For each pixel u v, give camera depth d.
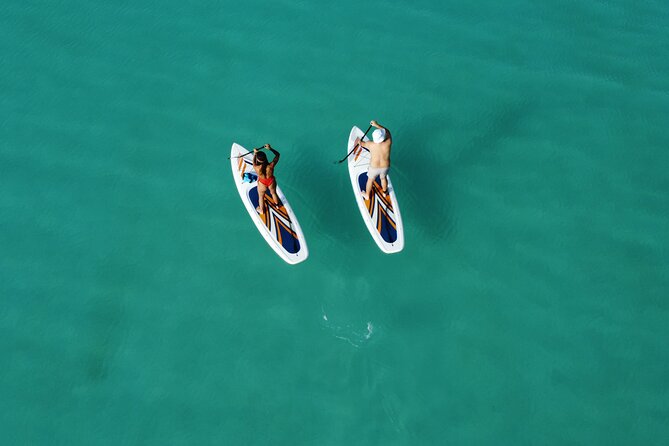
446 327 11.27
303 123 13.39
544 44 14.68
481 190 12.74
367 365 10.88
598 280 11.82
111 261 11.73
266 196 11.75
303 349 11.01
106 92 13.65
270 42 14.45
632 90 14.04
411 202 12.55
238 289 11.52
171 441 10.20
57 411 10.36
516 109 13.75
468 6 15.27
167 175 12.67
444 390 10.72
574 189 12.80
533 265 11.95
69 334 11.00
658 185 12.88
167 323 11.18
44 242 11.88
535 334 11.28
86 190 12.46
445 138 13.34
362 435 10.30
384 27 14.80
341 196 12.45
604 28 14.95
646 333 11.31
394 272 11.71
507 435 10.40
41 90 13.64
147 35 14.46
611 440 10.39
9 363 10.70
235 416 10.41
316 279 11.61
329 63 14.23
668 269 11.94
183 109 13.48
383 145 10.63
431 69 14.23
